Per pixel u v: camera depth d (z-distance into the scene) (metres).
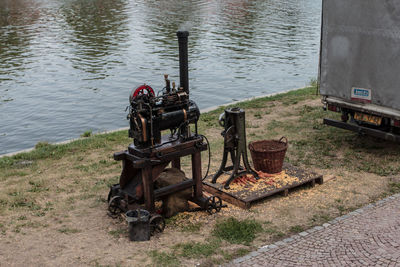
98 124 18.45
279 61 29.12
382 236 6.45
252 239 6.64
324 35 10.48
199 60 29.47
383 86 9.48
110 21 46.72
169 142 7.37
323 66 10.65
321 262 5.90
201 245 6.48
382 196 7.99
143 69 27.22
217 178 8.48
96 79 25.33
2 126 18.42
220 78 25.14
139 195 7.20
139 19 47.53
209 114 14.01
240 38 36.62
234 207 7.74
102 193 8.52
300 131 11.92
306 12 51.12
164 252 6.34
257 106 14.79
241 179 8.32
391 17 9.05
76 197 8.38
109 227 7.21
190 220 7.36
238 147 8.12
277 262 5.97
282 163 8.67
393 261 5.82
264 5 57.53
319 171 9.27
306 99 15.39
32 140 16.98
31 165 10.23
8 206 8.06
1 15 52.84
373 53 9.52
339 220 7.09
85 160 10.41
